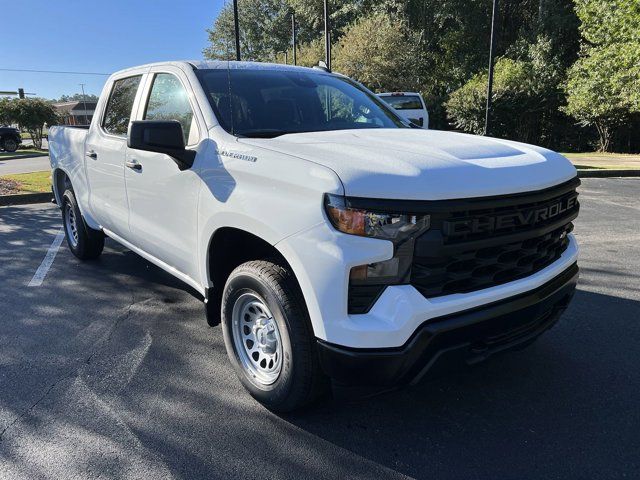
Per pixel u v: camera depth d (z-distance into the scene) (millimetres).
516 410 2959
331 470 2477
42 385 3197
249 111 3338
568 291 2984
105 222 4688
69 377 3295
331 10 35188
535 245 2682
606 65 18172
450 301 2357
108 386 3195
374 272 2287
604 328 4016
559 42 25609
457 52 31047
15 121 34656
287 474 2449
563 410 2957
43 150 30609
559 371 3383
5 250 6238
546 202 2676
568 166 2949
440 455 2582
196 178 3109
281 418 2877
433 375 2463
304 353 2590
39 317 4230
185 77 3506
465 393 3137
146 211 3773
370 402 3035
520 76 23875
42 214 8555
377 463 2523
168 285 4996
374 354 2295
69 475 2424
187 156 3141
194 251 3256
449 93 28406
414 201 2244
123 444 2650
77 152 5035
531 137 25297
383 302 2297
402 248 2270
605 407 2984
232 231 2951
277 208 2527
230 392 3135
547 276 2764
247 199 2695
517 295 2609
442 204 2264
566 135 24250
